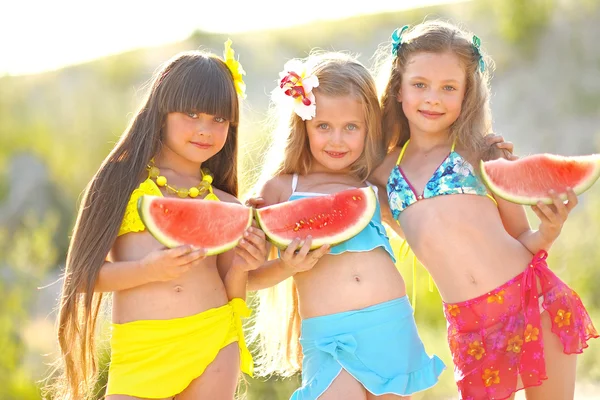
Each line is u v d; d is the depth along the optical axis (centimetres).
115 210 426
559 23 2684
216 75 442
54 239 1659
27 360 941
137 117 448
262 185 490
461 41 466
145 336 418
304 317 455
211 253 405
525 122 2419
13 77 2952
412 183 469
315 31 3262
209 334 425
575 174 423
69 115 2336
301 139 480
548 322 438
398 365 438
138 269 405
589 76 2491
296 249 418
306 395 433
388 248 457
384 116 498
